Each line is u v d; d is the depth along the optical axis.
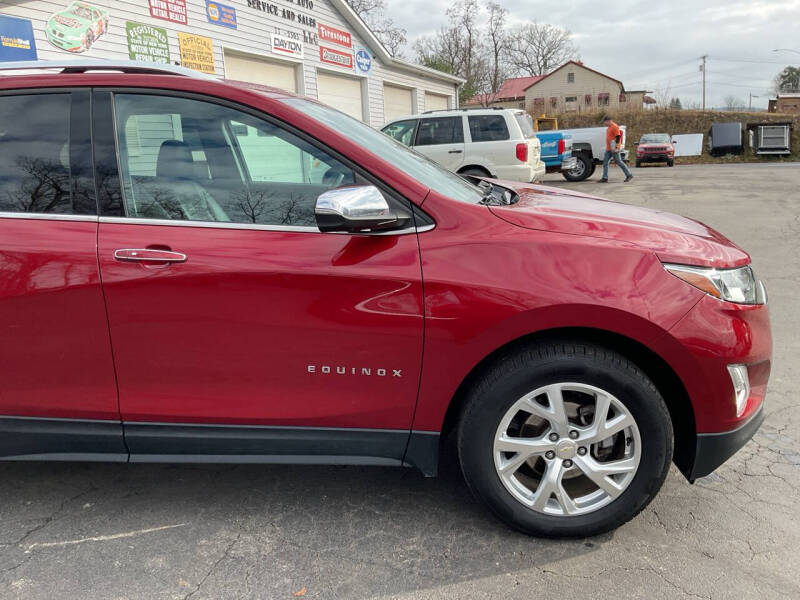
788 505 2.47
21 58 7.17
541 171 12.14
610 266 2.06
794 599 1.96
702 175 19.58
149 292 2.11
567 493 2.23
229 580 2.09
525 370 2.08
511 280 2.04
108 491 2.66
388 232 2.11
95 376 2.21
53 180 2.20
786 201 11.70
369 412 2.19
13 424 2.27
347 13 13.98
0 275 2.14
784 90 83.00
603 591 2.01
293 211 2.16
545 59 65.44
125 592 2.03
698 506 2.47
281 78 12.41
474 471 2.20
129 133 2.22
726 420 2.14
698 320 2.04
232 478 2.76
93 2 8.03
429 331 2.08
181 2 9.55
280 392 2.19
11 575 2.12
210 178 2.21
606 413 2.12
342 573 2.12
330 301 2.09
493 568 2.13
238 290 2.10
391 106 17.02
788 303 5.20
